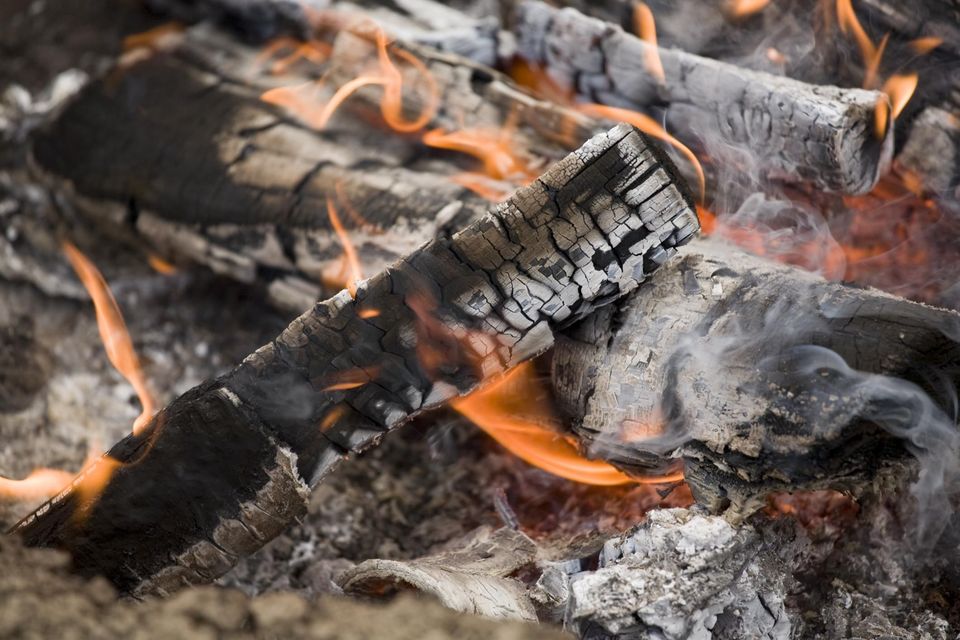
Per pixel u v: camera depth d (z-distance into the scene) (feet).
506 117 4.24
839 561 3.71
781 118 3.86
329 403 3.52
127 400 4.37
